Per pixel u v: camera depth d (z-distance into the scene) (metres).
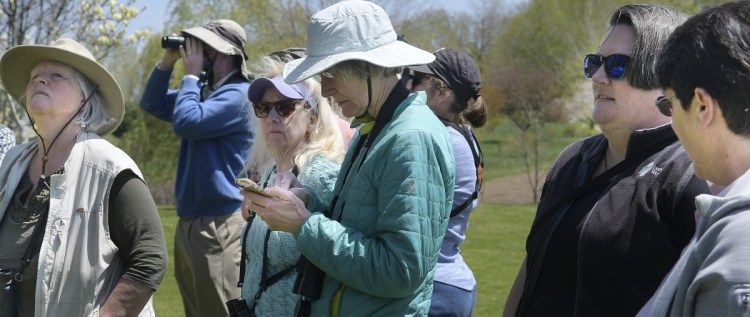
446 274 3.66
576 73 33.44
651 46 2.63
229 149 4.98
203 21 23.69
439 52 4.09
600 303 2.57
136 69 23.91
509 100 35.06
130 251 3.27
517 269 9.99
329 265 2.64
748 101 1.66
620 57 2.67
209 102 4.96
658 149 2.63
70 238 3.20
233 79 5.34
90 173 3.25
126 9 10.11
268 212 2.72
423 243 2.58
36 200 3.27
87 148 3.29
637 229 2.53
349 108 2.80
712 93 1.69
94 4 9.84
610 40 2.72
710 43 1.70
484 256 11.05
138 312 3.26
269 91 3.49
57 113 3.30
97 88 3.41
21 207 3.30
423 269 2.59
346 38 2.76
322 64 2.70
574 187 2.86
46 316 3.17
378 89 2.76
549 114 34.09
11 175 3.35
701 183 2.45
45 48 3.29
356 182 2.72
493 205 18.78
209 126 4.89
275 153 3.56
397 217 2.58
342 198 2.79
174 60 5.61
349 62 2.72
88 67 3.34
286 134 3.47
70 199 3.22
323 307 2.76
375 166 2.67
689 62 1.72
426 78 4.01
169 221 14.61
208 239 4.93
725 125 1.70
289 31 25.33
